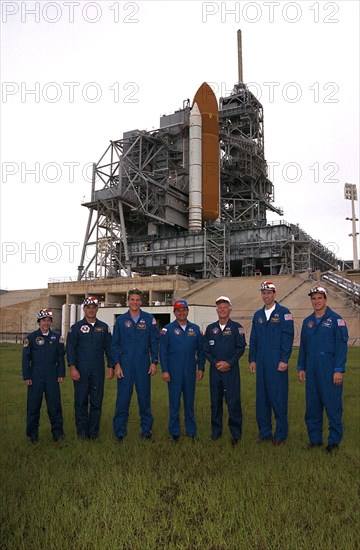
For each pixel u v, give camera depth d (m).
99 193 74.56
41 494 5.45
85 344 8.62
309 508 5.00
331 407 7.62
